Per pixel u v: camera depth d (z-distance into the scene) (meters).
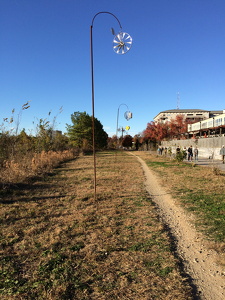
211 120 38.72
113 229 4.55
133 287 2.70
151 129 62.97
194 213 5.57
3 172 9.97
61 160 21.09
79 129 44.81
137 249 3.68
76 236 4.22
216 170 12.12
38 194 7.78
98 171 14.30
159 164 18.98
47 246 3.79
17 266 3.20
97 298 2.51
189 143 34.00
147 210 5.87
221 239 4.05
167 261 3.30
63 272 3.02
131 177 11.66
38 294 2.58
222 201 6.55
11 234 4.33
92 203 6.61
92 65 6.17
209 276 2.99
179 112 82.19
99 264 3.22
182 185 9.17
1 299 2.50
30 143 17.41
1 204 6.41
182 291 2.62
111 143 71.94
